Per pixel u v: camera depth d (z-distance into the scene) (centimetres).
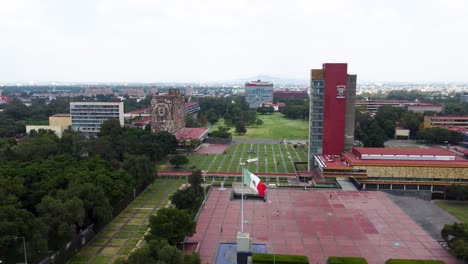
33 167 14925
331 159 18688
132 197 15875
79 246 11375
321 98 19462
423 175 16425
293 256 9744
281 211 13788
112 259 10675
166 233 10375
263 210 13900
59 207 10588
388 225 12519
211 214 13512
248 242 9950
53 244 10631
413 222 12825
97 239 12038
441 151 18062
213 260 10162
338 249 10762
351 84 19588
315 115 19625
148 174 17112
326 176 17150
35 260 9969
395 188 16688
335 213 13575
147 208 14912
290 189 16550
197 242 11238
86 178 13862
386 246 10969
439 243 11219
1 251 9906
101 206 12206
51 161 16500
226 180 18825
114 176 14975
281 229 12156
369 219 13025
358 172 16788
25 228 9731
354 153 18675
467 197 15075
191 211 13200
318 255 10388
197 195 14700
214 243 11200
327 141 19688
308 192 16062
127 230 12750
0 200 11081
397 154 17475
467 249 9644
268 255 9812
